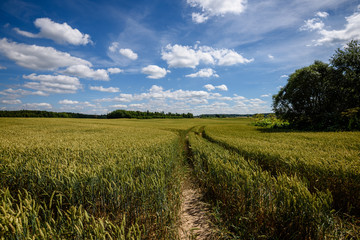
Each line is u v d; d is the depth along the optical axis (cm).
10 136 1602
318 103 2805
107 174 418
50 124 3775
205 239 335
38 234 215
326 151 777
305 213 279
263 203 335
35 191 379
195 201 509
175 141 1462
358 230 282
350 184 404
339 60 2516
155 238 311
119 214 359
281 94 3281
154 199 361
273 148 873
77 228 225
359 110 2147
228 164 510
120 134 1998
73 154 686
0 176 433
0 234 201
